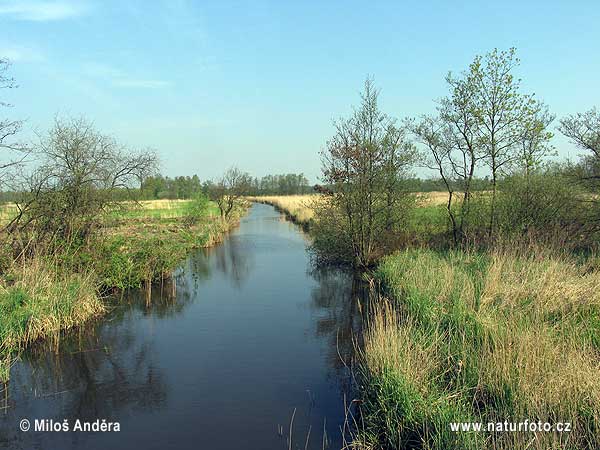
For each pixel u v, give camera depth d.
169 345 10.00
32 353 9.61
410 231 19.02
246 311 12.71
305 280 16.95
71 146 14.18
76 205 14.03
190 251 23.72
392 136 17.44
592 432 5.00
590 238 14.86
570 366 5.69
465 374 6.42
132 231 27.28
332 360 8.93
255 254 23.39
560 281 9.30
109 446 6.10
